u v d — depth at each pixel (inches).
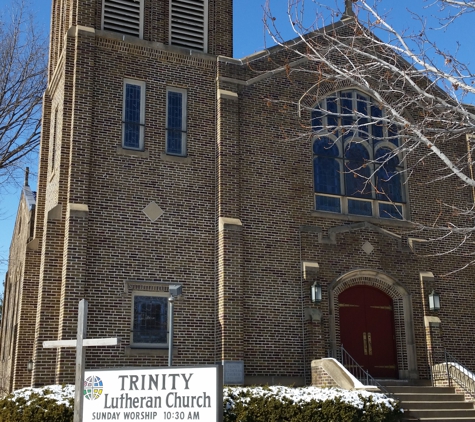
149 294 711.7
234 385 686.5
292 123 828.6
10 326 1123.3
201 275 738.8
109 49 760.3
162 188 745.6
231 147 778.8
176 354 704.4
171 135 772.0
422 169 893.2
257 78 823.1
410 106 871.1
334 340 768.9
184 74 792.9
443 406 685.9
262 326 744.3
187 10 832.9
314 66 858.8
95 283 687.1
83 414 357.4
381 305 828.6
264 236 773.9
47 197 791.7
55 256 688.4
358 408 592.4
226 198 760.3
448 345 836.6
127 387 353.4
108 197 716.0
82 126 716.7
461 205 901.8
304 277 773.9
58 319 676.1
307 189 815.1
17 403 562.3
